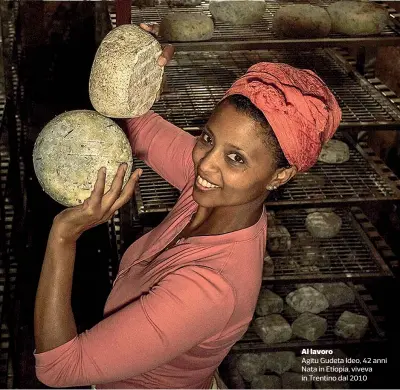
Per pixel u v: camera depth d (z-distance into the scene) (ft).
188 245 3.83
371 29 8.63
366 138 10.17
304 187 8.72
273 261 8.77
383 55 10.48
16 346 8.73
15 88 11.10
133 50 3.63
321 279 8.49
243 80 3.42
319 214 9.45
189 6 9.98
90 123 3.49
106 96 3.64
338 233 9.42
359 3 8.95
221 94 9.37
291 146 3.37
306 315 8.93
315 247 9.09
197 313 3.54
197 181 3.59
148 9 9.90
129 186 3.38
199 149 3.56
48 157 3.42
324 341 8.81
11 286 9.12
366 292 9.55
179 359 4.03
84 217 3.32
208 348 3.90
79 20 14.53
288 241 8.89
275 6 10.03
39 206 11.26
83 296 10.05
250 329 8.94
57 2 14.30
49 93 13.94
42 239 10.64
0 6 8.89
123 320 3.52
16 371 8.26
